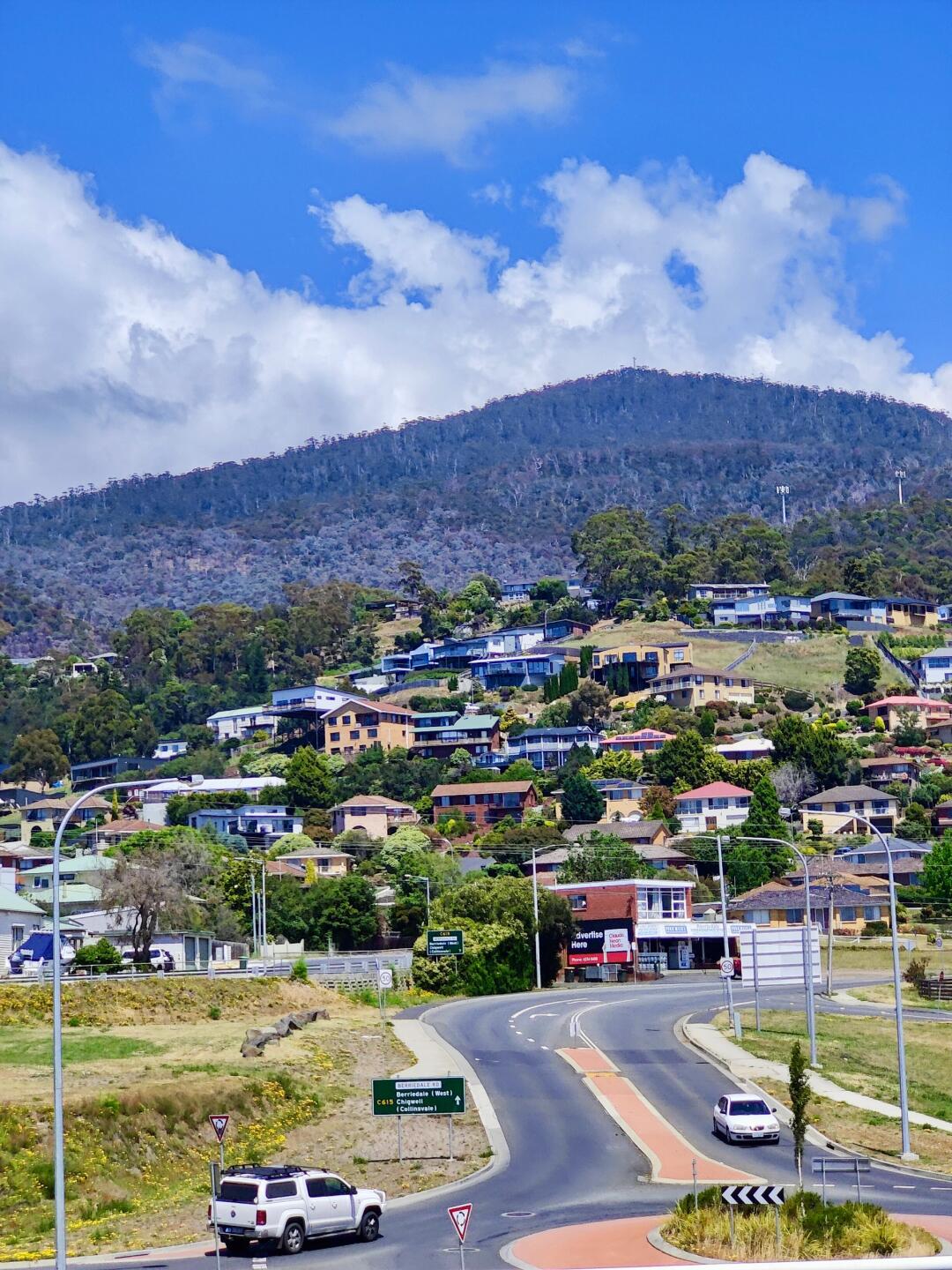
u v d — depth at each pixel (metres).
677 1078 84.69
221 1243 51.22
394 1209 57.62
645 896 151.12
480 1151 68.00
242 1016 98.56
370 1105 76.75
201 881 147.25
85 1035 87.00
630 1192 59.47
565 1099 78.88
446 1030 99.88
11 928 119.00
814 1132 72.12
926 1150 69.06
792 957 94.25
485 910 128.75
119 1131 65.19
